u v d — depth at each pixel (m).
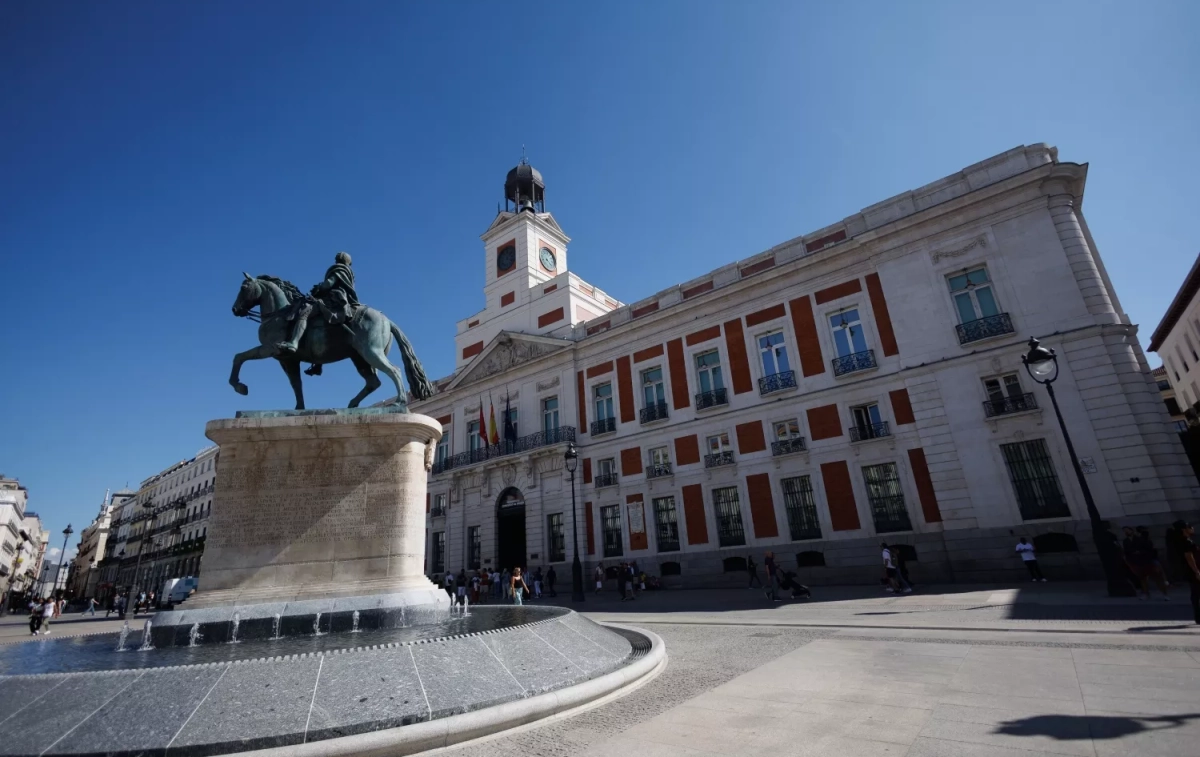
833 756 3.40
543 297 32.03
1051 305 17.00
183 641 5.79
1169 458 15.00
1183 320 36.41
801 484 20.97
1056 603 10.16
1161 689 4.33
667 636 9.40
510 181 38.69
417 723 3.92
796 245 22.89
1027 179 17.72
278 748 3.60
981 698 4.41
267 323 7.63
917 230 19.69
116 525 87.25
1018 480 16.75
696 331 24.89
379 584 6.55
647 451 25.02
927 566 17.58
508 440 29.81
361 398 7.96
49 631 22.30
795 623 10.13
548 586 24.97
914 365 18.94
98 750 3.55
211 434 6.87
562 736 4.06
